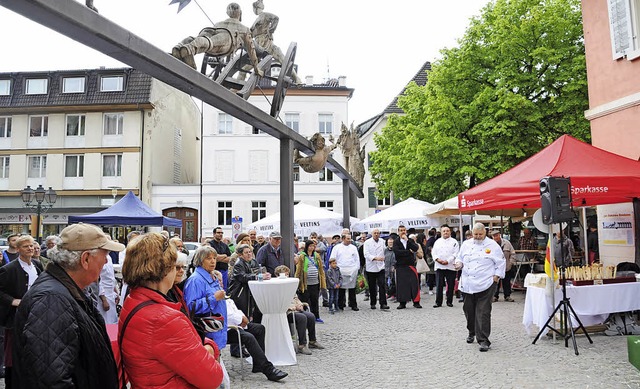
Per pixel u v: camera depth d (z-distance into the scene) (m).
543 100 19.33
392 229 14.49
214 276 5.42
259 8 7.96
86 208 33.16
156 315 2.31
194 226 34.78
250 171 35.66
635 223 10.60
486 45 20.20
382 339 8.61
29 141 33.81
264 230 16.91
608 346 7.47
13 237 7.15
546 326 7.84
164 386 2.29
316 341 8.34
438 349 7.72
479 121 19.83
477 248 7.75
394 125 29.69
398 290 12.47
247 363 6.98
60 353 2.08
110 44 4.26
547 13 18.72
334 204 35.81
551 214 7.27
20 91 33.84
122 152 33.44
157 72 5.04
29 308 2.16
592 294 8.06
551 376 6.05
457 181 21.02
